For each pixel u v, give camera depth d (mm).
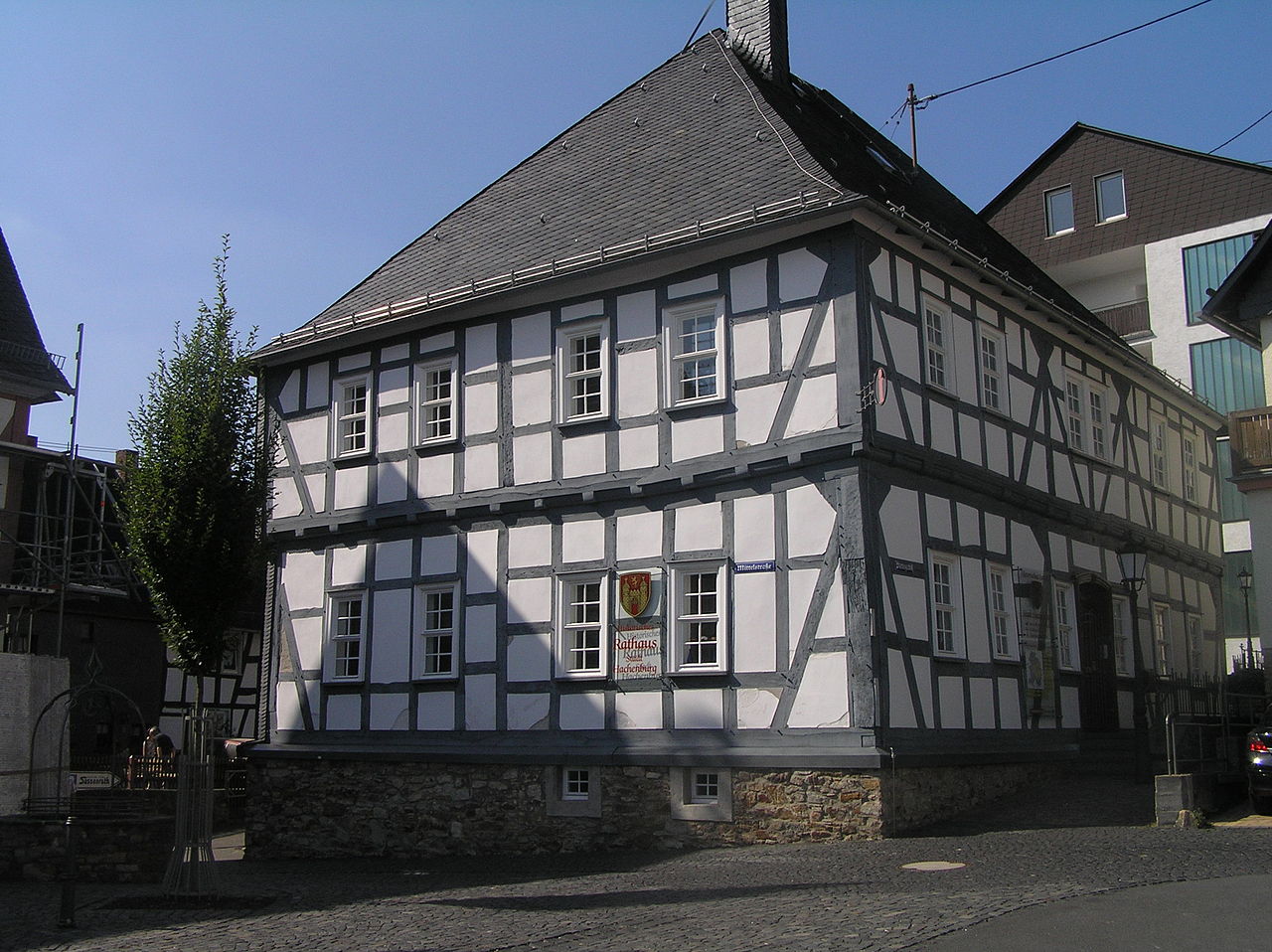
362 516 19188
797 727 14477
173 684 30016
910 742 14453
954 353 16828
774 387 15320
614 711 16047
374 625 18812
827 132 20969
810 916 9133
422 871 15234
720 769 14859
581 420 16906
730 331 15820
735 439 15547
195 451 17750
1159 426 24297
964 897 9406
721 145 18406
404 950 8969
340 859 18062
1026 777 16422
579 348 17391
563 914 10312
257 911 11375
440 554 18250
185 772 12258
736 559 15320
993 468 17438
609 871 13578
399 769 17781
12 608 21969
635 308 16750
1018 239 35250
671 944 8484
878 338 15117
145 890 12938
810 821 14086
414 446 18797
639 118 20766
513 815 16578
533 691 16859
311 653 19484
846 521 14492
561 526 17000
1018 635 17328
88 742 28172
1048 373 19703
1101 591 20359
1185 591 24297
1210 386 31281
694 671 15367
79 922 10836
